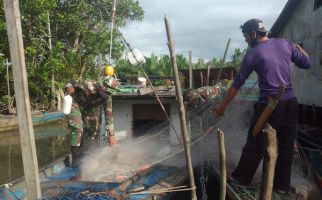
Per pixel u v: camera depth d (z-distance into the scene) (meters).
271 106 3.82
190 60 6.92
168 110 6.27
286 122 4.03
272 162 3.07
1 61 17.00
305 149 6.14
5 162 10.32
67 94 5.86
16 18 3.29
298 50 4.23
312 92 10.48
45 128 15.43
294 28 12.59
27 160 3.52
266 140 3.09
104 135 6.38
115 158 5.73
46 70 18.39
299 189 4.52
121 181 4.76
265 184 3.10
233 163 5.02
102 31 21.95
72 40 23.20
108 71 5.78
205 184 5.18
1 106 17.95
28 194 3.60
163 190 4.18
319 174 5.35
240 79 4.18
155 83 9.16
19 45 3.33
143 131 6.47
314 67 10.34
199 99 5.96
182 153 5.61
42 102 18.91
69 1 22.41
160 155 5.83
